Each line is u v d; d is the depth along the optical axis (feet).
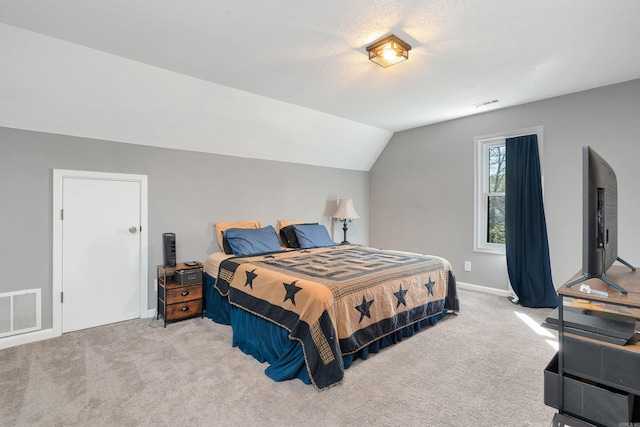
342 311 7.04
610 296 4.07
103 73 8.26
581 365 4.19
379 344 8.09
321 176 15.84
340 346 6.91
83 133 9.41
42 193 8.86
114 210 10.06
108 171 9.91
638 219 9.71
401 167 16.19
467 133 13.64
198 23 6.62
